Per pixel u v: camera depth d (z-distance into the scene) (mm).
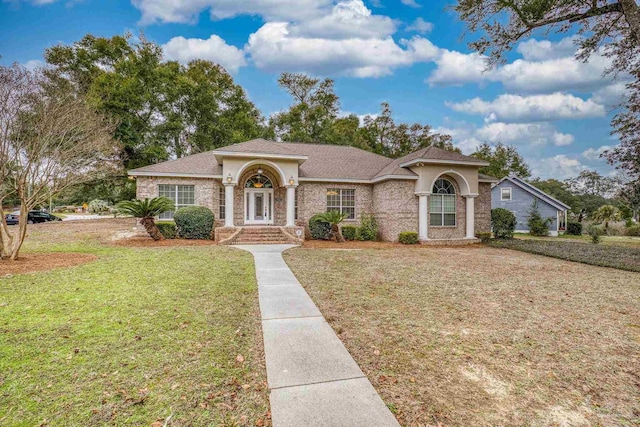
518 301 6480
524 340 4621
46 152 9922
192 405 2943
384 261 10664
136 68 25312
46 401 2912
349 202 19422
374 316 5426
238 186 18453
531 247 15133
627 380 3650
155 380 3316
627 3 10852
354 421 2771
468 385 3457
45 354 3762
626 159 15992
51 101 10164
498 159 47406
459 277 8484
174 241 14727
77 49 24859
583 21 12633
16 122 8992
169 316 5078
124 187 27484
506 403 3162
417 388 3354
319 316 5363
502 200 32500
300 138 35500
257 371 3596
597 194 43938
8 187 9297
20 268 8055
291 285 7270
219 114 32344
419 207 17422
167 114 27328
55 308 5266
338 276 8250
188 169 17344
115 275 7566
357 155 22578
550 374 3736
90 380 3270
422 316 5480
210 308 5531
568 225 32844
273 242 15500
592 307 6188
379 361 3896
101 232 16516
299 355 3990
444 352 4195
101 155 16188
